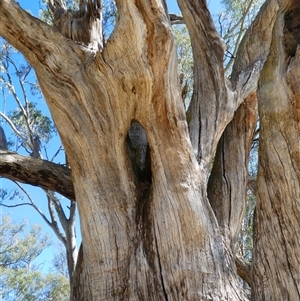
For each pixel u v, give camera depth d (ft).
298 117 8.93
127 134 12.21
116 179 11.14
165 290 9.66
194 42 13.33
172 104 10.43
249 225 30.07
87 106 10.90
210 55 13.04
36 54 11.25
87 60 11.25
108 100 10.76
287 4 9.16
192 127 12.18
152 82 9.98
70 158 11.25
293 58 8.87
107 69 10.37
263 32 15.37
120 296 9.95
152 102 10.36
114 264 10.36
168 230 10.15
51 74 11.18
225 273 9.85
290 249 8.90
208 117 12.33
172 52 9.84
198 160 11.50
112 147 11.09
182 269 9.75
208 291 9.48
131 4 9.21
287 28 9.10
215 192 13.57
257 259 9.41
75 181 11.28
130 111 10.77
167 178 10.55
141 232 10.64
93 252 10.61
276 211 9.24
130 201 11.06
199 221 10.15
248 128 15.01
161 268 9.93
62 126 11.17
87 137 10.96
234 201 13.41
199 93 12.83
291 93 8.89
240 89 13.96
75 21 13.15
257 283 9.28
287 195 9.09
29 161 12.37
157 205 10.50
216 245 10.15
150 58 9.70
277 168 9.23
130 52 9.81
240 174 14.03
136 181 11.45
